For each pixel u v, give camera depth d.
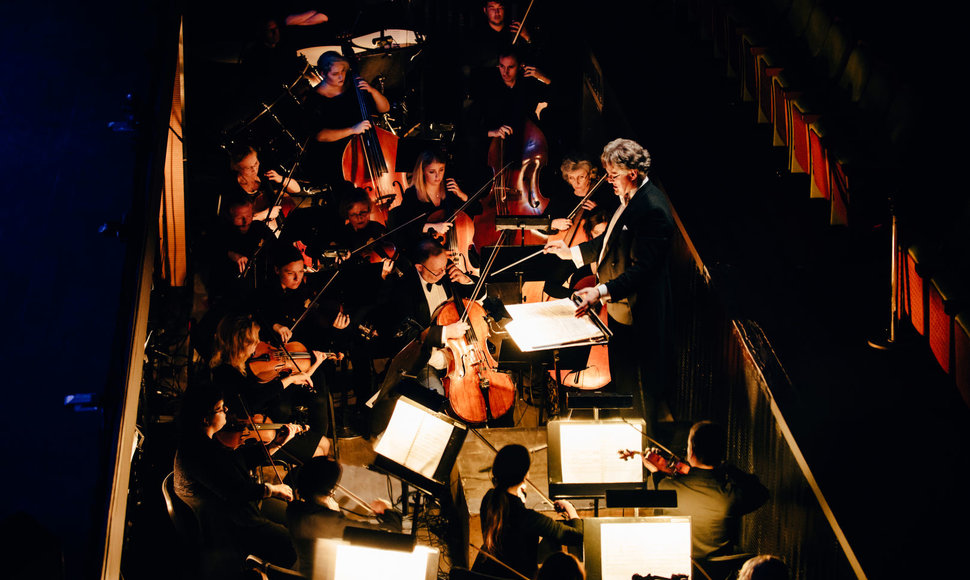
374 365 7.63
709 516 4.87
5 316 3.85
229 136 8.73
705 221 6.12
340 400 7.31
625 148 6.21
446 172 8.88
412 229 8.36
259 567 4.50
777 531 5.32
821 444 4.58
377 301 6.94
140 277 4.01
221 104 8.85
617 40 8.23
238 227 7.83
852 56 6.14
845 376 4.96
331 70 8.94
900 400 4.79
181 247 7.38
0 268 3.96
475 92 9.10
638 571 4.30
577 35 8.95
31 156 4.22
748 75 7.16
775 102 6.64
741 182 6.45
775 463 5.29
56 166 4.21
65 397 3.73
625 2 8.62
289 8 8.97
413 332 6.89
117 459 3.64
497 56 9.18
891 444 4.54
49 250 4.00
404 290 7.30
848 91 6.17
